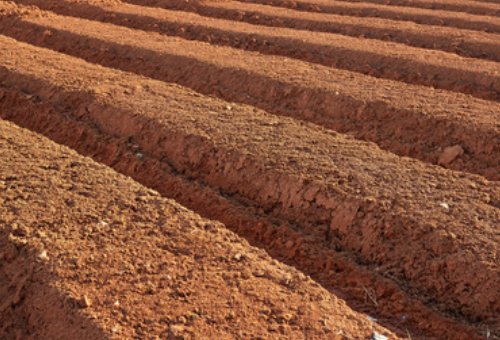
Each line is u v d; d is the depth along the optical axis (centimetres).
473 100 952
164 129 768
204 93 1083
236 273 459
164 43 1312
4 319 440
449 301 497
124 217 530
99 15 1717
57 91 930
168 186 719
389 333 415
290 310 423
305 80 1034
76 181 597
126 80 995
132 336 388
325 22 1627
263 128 779
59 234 496
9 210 528
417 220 545
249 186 664
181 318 404
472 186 621
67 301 418
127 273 451
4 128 743
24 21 1532
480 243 515
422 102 927
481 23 1605
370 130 898
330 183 612
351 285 542
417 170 659
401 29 1509
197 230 518
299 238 590
